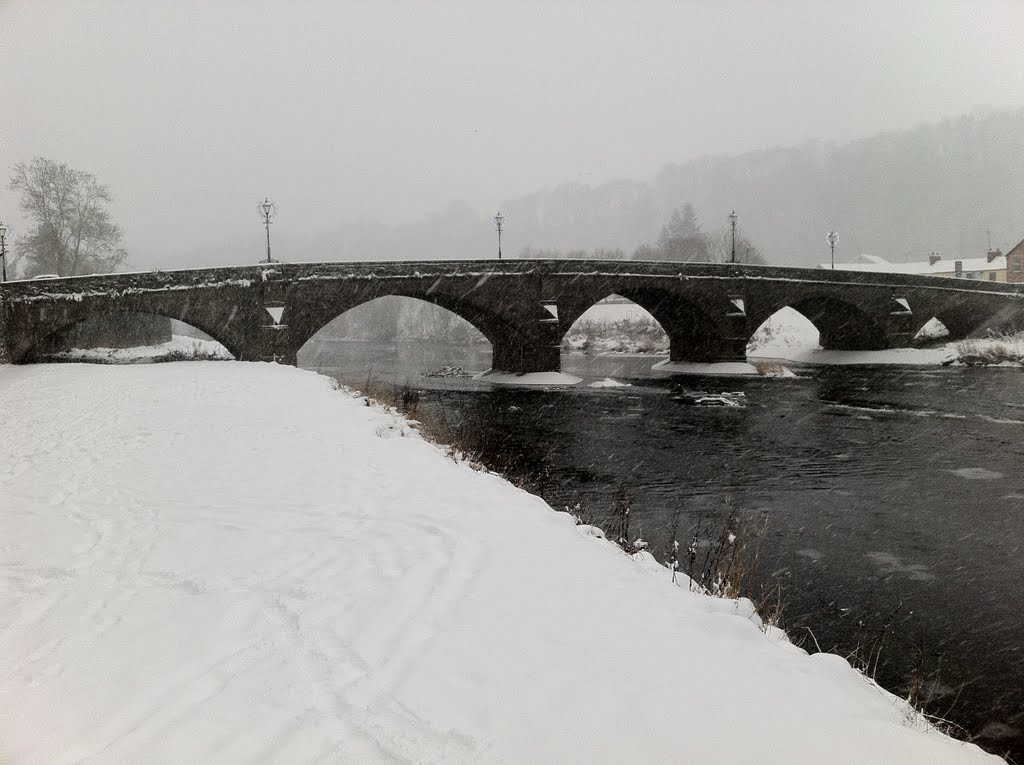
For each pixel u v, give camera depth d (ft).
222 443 41.14
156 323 175.94
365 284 136.36
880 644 32.17
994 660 30.78
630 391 132.57
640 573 20.95
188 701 12.49
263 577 19.13
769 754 11.45
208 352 167.73
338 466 34.96
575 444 80.38
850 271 175.42
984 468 68.08
